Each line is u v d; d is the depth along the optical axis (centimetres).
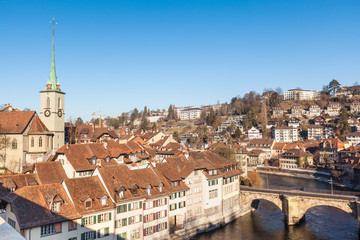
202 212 8188
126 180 6512
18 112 10081
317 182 14562
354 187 12825
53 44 11006
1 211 5566
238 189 9675
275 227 8438
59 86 10944
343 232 7969
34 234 4822
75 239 5291
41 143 9894
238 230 8200
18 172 9444
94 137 13650
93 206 5612
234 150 14450
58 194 5422
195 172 8062
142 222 6353
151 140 15938
